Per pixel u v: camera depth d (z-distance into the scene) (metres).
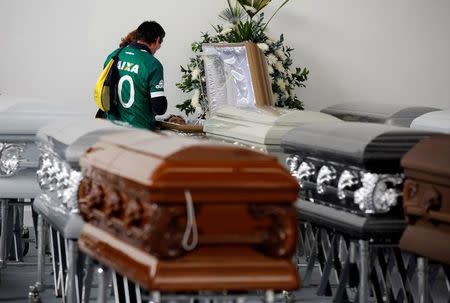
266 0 10.23
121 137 4.63
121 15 10.88
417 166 4.95
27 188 6.76
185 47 11.00
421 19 11.49
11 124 6.68
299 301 6.65
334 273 7.67
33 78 10.78
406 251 5.17
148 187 3.76
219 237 3.79
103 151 4.59
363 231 5.28
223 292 4.15
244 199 3.79
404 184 5.09
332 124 6.11
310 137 6.05
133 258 4.00
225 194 3.78
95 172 4.59
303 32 11.29
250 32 10.11
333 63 11.38
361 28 11.38
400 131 5.35
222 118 7.77
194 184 3.74
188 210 3.76
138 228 4.00
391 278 6.28
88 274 5.18
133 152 4.23
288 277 3.84
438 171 4.80
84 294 5.20
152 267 3.79
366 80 11.45
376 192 5.26
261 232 3.83
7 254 7.51
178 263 3.79
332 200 5.79
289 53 10.61
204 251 3.81
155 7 10.94
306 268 7.86
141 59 8.38
